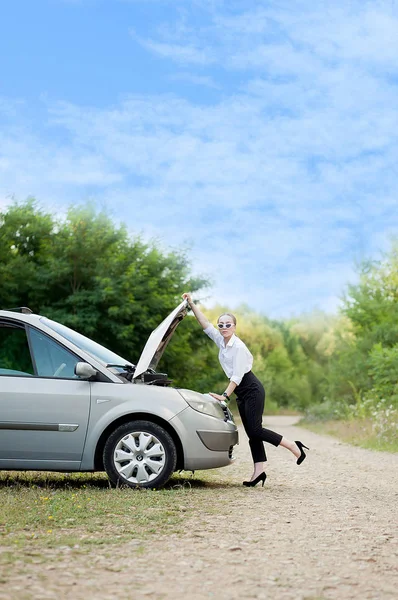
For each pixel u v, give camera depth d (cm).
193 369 3434
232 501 791
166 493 825
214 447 870
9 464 841
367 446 1834
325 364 9775
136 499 767
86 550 533
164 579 464
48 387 848
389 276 3328
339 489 939
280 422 4862
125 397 855
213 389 3594
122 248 3178
